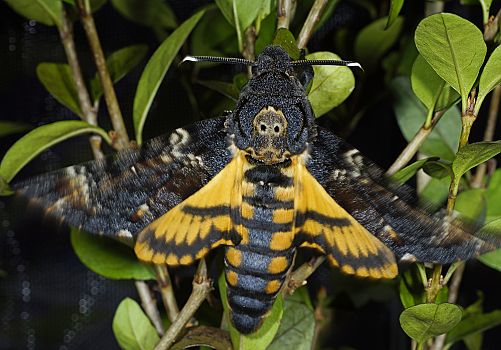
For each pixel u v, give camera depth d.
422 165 0.37
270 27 0.37
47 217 0.34
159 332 0.41
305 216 0.36
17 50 0.52
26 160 0.37
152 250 0.35
